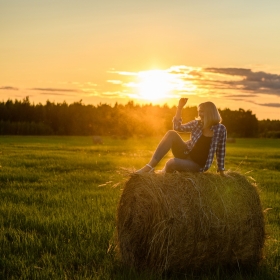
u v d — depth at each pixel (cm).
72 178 1623
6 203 1098
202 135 713
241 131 14800
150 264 629
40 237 780
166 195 627
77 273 618
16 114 14062
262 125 16225
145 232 632
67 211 984
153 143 5881
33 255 688
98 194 1255
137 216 636
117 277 602
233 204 650
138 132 14150
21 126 12975
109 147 4231
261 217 677
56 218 910
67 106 14488
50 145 4616
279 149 4806
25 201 1139
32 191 1287
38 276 597
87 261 666
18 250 718
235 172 701
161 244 618
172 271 632
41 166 2047
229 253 654
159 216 620
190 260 634
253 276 635
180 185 640
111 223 877
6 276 611
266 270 650
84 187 1398
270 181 1662
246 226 656
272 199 1232
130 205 653
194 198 632
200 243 629
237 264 670
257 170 2148
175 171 687
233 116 14912
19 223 877
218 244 641
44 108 14225
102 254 701
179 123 730
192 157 709
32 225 863
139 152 3441
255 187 685
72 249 717
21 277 591
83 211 995
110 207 1042
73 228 838
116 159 2512
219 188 652
